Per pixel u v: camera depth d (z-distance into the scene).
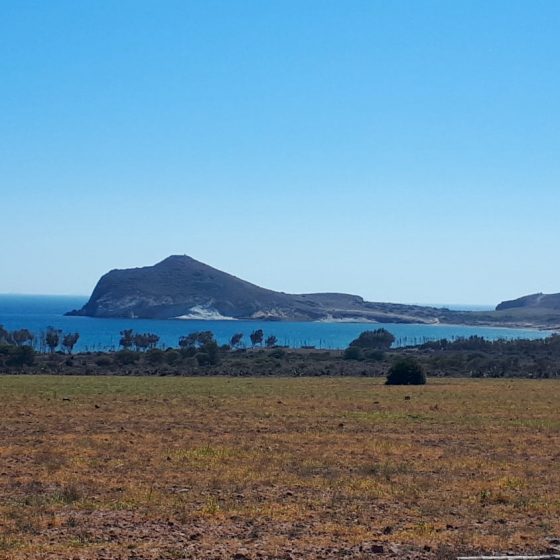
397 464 24.31
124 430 33.12
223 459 24.81
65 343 152.50
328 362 117.56
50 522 15.90
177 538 14.68
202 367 105.81
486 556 13.41
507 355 136.38
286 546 14.05
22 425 34.78
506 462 25.12
